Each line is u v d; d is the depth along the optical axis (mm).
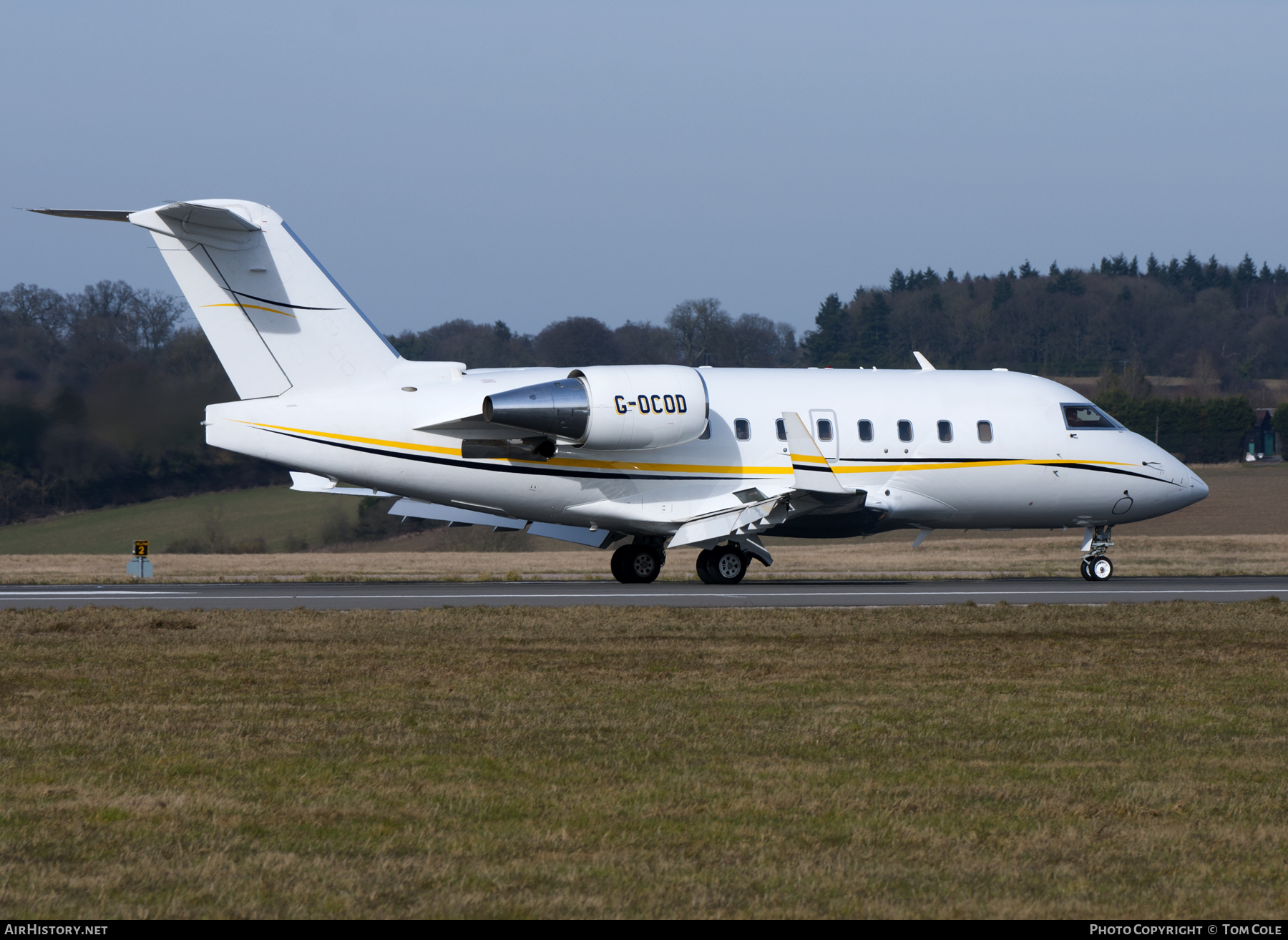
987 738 37062
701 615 67938
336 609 70625
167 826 27562
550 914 22422
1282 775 32656
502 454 88938
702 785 31266
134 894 23312
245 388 87562
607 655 52812
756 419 93312
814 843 26562
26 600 78938
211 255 86375
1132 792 30891
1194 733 37875
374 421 87938
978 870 24953
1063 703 42469
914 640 58250
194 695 43375
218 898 23125
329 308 88500
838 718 39688
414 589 89438
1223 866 25297
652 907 22750
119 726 38000
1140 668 50062
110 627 61375
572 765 33344
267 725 38219
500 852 25875
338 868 24734
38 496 142625
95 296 144750
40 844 26250
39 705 41344
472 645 55719
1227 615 69000
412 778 31969
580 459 89688
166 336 145625
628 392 88125
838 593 85375
